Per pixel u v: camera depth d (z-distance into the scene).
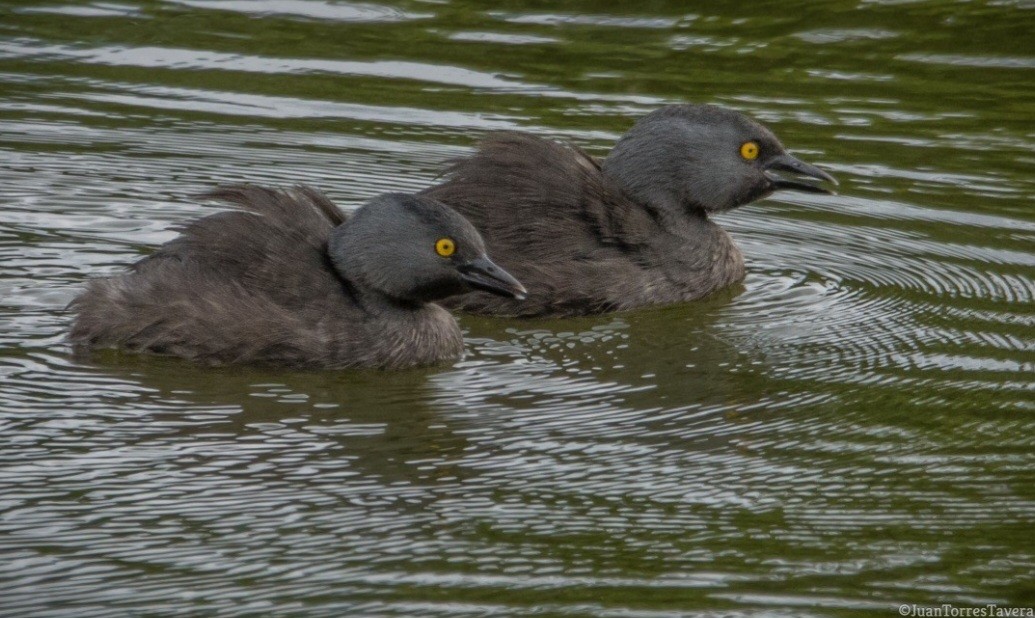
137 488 11.11
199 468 11.45
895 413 12.81
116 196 17.58
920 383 13.44
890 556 10.46
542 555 10.37
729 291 16.06
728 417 12.72
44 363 13.23
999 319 15.02
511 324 15.04
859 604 9.84
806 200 18.50
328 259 13.96
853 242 17.33
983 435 12.36
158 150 19.06
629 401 13.03
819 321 15.10
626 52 22.48
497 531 10.68
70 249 15.99
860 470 11.75
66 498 10.91
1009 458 11.94
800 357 14.10
